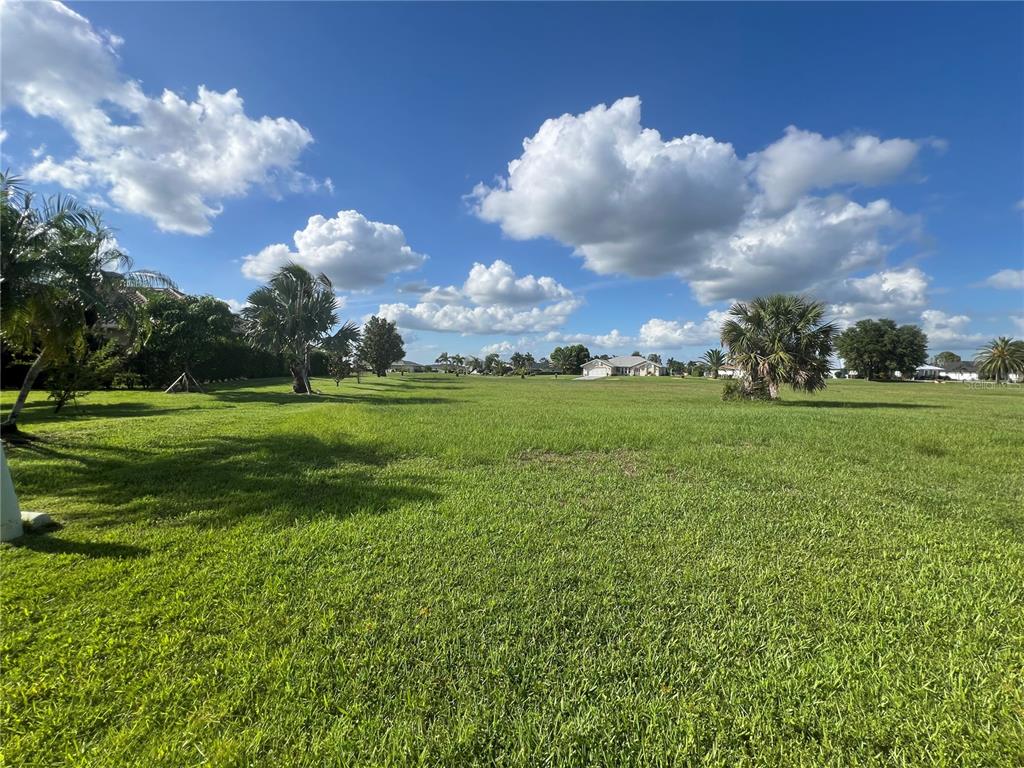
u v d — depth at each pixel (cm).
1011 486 575
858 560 348
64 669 219
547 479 589
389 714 194
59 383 1182
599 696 205
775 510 467
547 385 4403
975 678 214
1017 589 301
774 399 2217
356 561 338
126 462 675
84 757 173
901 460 714
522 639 242
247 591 293
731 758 175
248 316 2478
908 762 172
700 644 241
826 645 241
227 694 203
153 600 280
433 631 249
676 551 361
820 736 186
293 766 171
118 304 993
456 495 513
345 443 833
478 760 174
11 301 798
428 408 1509
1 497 375
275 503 479
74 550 357
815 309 2119
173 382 2400
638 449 790
